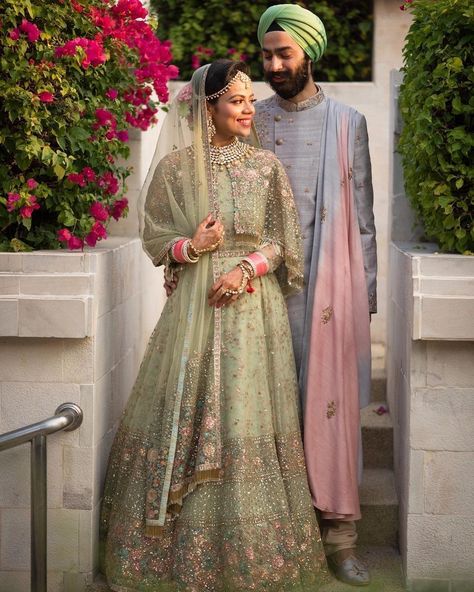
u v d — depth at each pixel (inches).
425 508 150.0
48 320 144.9
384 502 168.4
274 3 245.1
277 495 146.8
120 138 172.4
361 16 242.4
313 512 152.2
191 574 143.3
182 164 151.5
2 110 148.8
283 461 150.6
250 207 150.3
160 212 154.3
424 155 152.9
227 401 146.3
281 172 153.8
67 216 153.3
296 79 157.8
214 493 145.3
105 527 154.7
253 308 149.9
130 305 178.5
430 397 148.2
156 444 147.6
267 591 143.4
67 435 149.3
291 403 153.0
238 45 246.8
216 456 144.3
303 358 158.9
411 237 185.8
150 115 182.4
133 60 173.6
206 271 149.2
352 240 159.8
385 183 232.5
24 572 152.9
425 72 151.8
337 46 242.5
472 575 149.9
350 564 155.9
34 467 142.2
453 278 144.8
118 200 174.9
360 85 233.0
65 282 146.2
